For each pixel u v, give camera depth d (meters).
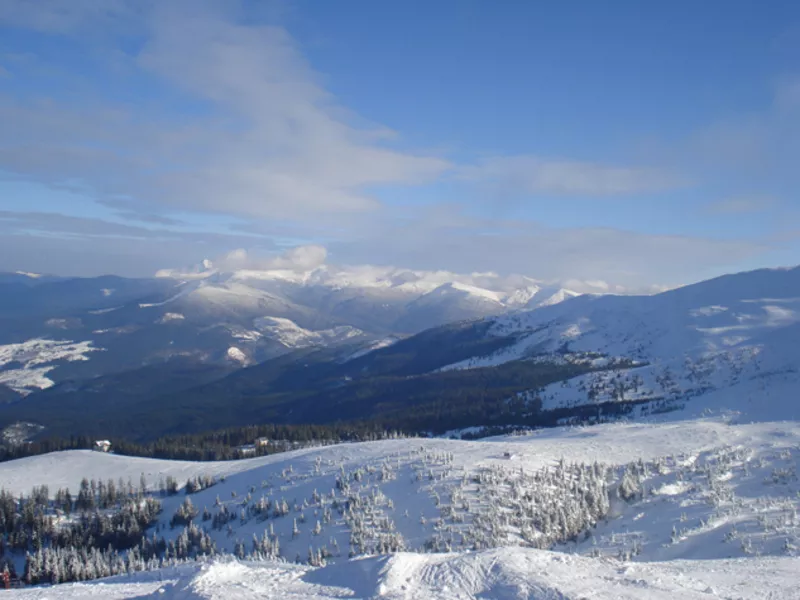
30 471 175.75
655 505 109.75
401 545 97.06
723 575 47.31
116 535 125.19
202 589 41.97
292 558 101.81
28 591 50.12
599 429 176.12
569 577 43.03
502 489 113.88
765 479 115.00
